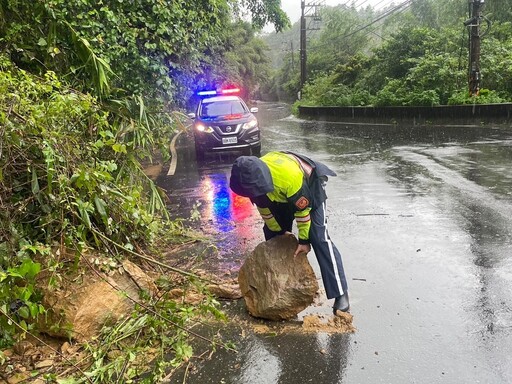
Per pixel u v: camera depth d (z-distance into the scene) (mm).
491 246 4719
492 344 3096
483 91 17203
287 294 3551
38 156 3480
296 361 3092
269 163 3455
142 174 5301
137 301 3562
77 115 4008
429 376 2822
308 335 3385
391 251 4805
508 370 2824
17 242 3240
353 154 11461
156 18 6480
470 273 4145
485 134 13109
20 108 3363
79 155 3703
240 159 3393
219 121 11883
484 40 20500
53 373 2934
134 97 5695
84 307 3344
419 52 24641
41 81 4324
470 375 2803
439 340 3184
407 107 19453
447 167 8844
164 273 4445
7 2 4922
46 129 3375
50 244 3479
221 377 2986
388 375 2863
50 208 3426
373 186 7805
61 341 3361
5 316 2762
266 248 3760
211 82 14539
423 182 7789
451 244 4859
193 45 7711
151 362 3176
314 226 3596
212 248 5238
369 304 3740
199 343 3396
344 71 31688
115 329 3264
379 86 26250
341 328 3426
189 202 7590
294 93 54594
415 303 3701
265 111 41656
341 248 4992
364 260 4625
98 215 3912
